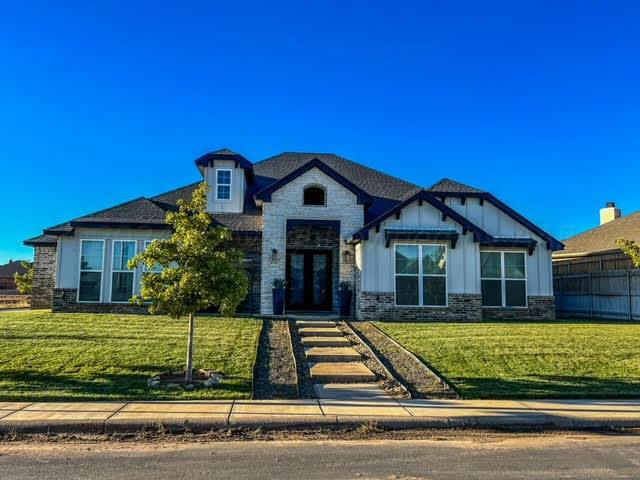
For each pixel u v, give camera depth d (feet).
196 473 19.31
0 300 114.21
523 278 64.90
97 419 25.26
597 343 44.42
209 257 33.63
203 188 35.17
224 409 27.61
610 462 21.11
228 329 48.60
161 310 33.30
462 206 67.41
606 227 92.79
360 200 65.26
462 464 20.68
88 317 54.13
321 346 44.50
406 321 58.65
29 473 19.20
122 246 62.13
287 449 22.54
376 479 18.86
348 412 27.55
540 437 25.02
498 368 37.32
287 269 69.72
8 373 33.35
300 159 84.17
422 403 29.81
